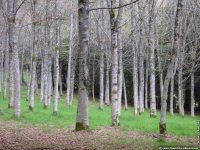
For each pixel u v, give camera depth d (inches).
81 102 706.2
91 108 1515.7
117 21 852.0
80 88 705.0
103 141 594.2
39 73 2268.7
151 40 1286.9
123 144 567.5
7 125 811.4
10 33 1222.9
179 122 1074.1
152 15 1294.3
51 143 564.1
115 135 681.6
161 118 726.5
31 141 580.4
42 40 1588.3
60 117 1060.5
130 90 2060.8
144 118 1146.0
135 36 1445.6
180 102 1510.8
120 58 1134.4
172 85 1497.3
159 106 1999.3
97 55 2031.3
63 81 2305.6
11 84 1278.3
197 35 1443.2
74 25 1680.6
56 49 1200.8
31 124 850.8
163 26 1648.6
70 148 521.3
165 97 723.4
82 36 695.1
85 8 694.5
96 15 1593.3
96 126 832.9
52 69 2128.4
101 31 1584.6
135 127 860.6
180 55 1505.9
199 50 1592.0
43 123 880.3
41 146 533.3
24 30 1884.8
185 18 1376.7
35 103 1513.3
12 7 1003.3
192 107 1520.7
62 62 2158.0
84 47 695.7
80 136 640.4
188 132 808.3
